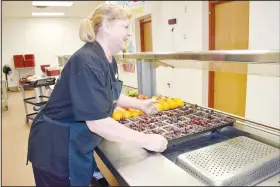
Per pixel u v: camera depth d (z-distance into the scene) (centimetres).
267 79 275
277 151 99
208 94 410
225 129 130
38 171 110
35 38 657
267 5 271
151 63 187
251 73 112
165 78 473
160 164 87
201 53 101
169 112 154
